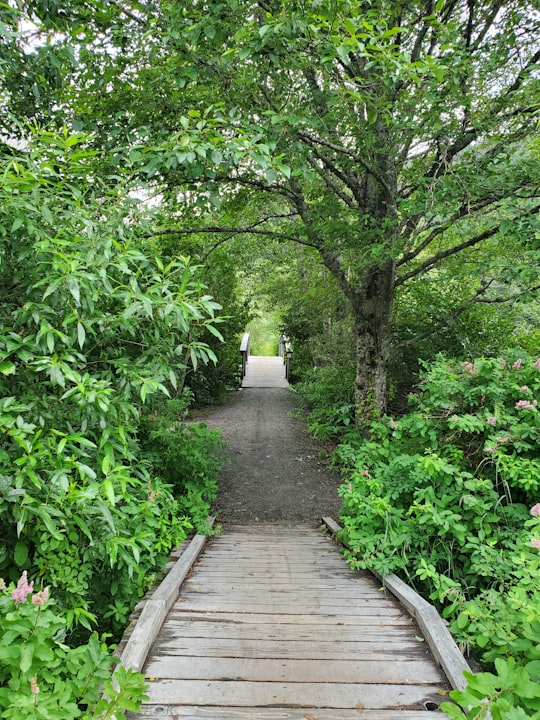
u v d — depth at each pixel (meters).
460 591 2.84
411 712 1.97
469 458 3.81
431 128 4.61
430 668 2.31
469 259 6.38
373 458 4.43
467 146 5.39
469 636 2.46
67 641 2.45
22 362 2.09
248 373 18.58
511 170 4.38
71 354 2.26
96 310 2.34
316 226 5.73
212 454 5.96
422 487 3.74
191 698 2.04
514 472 3.09
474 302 6.89
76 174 2.53
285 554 4.24
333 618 2.86
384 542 3.49
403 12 5.00
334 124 4.79
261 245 9.77
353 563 3.63
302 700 2.04
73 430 2.35
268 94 4.65
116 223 2.62
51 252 2.00
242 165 5.82
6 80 3.12
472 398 3.72
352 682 2.18
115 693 1.63
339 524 5.05
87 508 1.95
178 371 7.34
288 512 5.88
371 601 3.14
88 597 2.84
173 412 5.43
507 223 4.21
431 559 3.33
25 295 2.14
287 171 3.11
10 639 1.38
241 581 3.51
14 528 2.04
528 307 7.95
